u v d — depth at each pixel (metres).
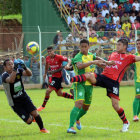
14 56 57.66
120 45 22.59
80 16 72.88
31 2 73.00
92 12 74.50
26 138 20.53
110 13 75.62
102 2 75.56
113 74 22.12
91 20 72.50
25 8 73.06
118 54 22.67
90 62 21.56
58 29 72.56
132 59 22.41
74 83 22.08
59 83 35.81
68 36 58.78
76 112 21.33
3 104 39.84
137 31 62.84
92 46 59.31
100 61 21.64
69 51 58.66
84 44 22.16
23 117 21.61
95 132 22.23
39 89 58.72
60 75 35.97
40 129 22.38
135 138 20.09
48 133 22.11
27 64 57.94
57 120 27.75
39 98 45.59
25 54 57.81
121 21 76.44
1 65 57.72
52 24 72.88
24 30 73.00
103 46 59.88
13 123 26.67
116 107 22.09
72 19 70.88
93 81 21.80
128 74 65.12
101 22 73.44
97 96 47.53
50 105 38.66
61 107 36.75
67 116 30.00
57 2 74.00
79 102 21.53
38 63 58.56
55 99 45.09
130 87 62.09
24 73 21.61
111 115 30.09
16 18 112.56
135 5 79.00
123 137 20.39
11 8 117.56
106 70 22.30
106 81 22.05
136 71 28.28
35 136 21.11
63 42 58.56
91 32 59.47
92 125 25.17
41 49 58.66
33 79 58.88
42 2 73.06
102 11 74.94
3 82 21.27
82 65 21.66
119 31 61.16
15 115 31.12
